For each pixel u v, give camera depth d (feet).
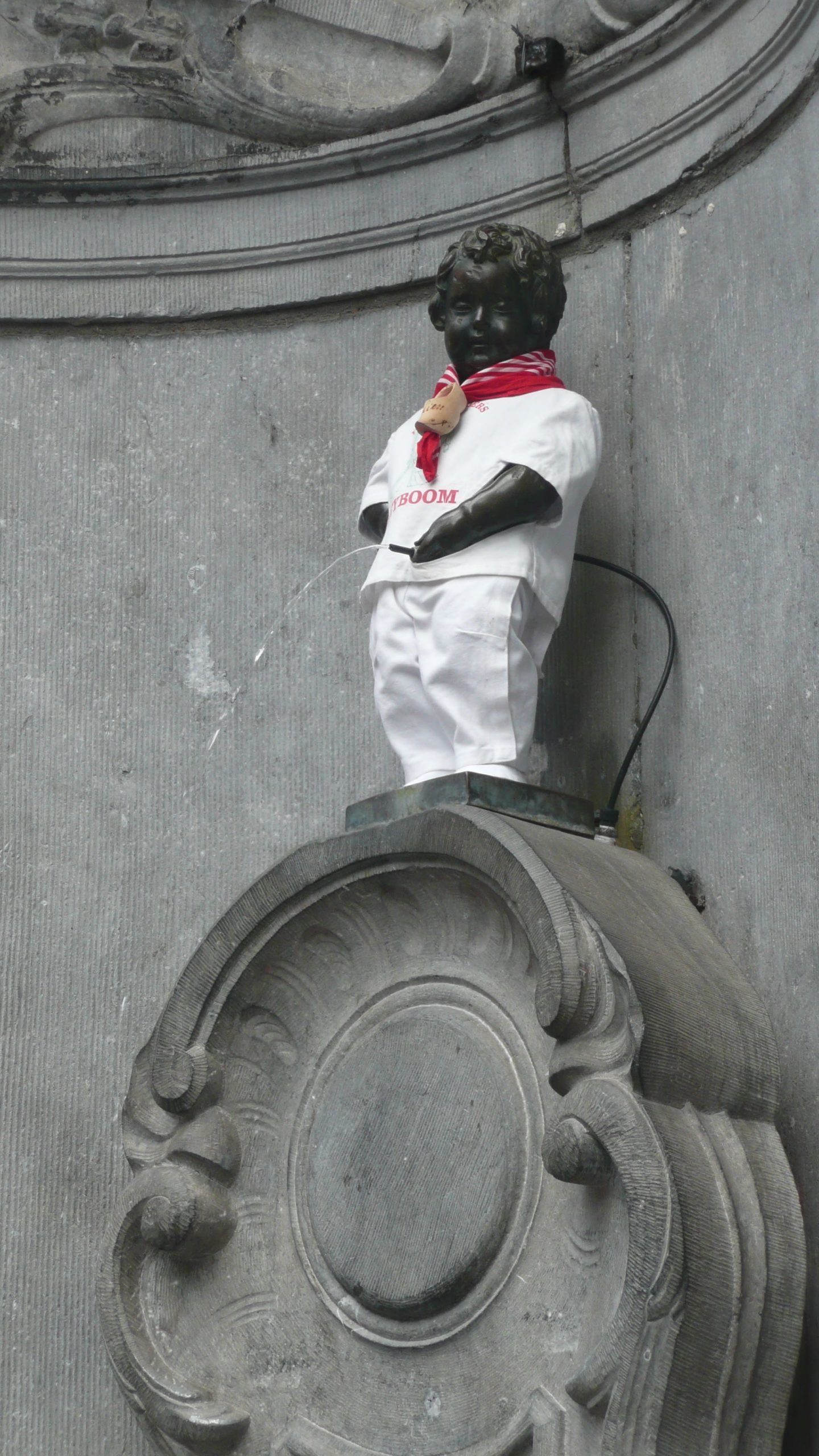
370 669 20.22
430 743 17.12
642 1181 13.56
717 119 19.01
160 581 21.17
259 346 21.84
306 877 16.25
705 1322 13.48
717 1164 14.08
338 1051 16.38
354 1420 15.23
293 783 20.15
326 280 21.67
